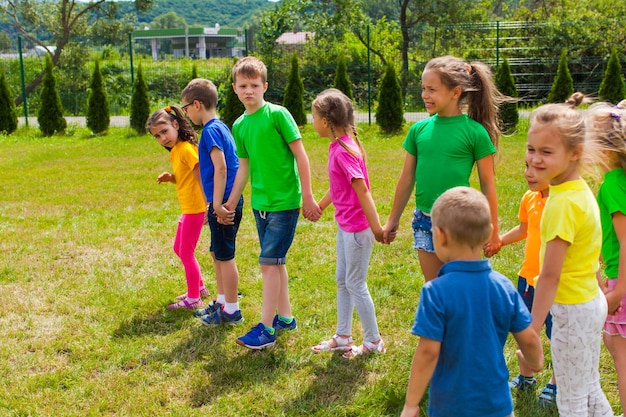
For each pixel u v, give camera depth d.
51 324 4.27
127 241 6.36
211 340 4.00
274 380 3.47
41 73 27.03
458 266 2.19
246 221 7.18
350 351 3.75
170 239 6.44
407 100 22.55
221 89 19.30
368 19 29.80
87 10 31.08
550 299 2.47
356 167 3.49
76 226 7.02
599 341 2.63
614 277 2.79
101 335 4.08
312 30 26.14
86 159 12.84
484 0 33.09
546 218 2.51
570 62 22.69
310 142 15.36
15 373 3.58
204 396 3.32
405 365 3.58
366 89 23.41
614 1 27.39
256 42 21.02
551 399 3.17
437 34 23.80
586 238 2.49
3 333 4.12
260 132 3.78
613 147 2.67
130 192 9.07
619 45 23.02
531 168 2.52
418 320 2.15
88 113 17.45
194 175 4.37
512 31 23.81
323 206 3.99
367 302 3.69
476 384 2.16
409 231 6.62
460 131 3.17
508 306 2.20
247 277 5.21
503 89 16.23
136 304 4.61
